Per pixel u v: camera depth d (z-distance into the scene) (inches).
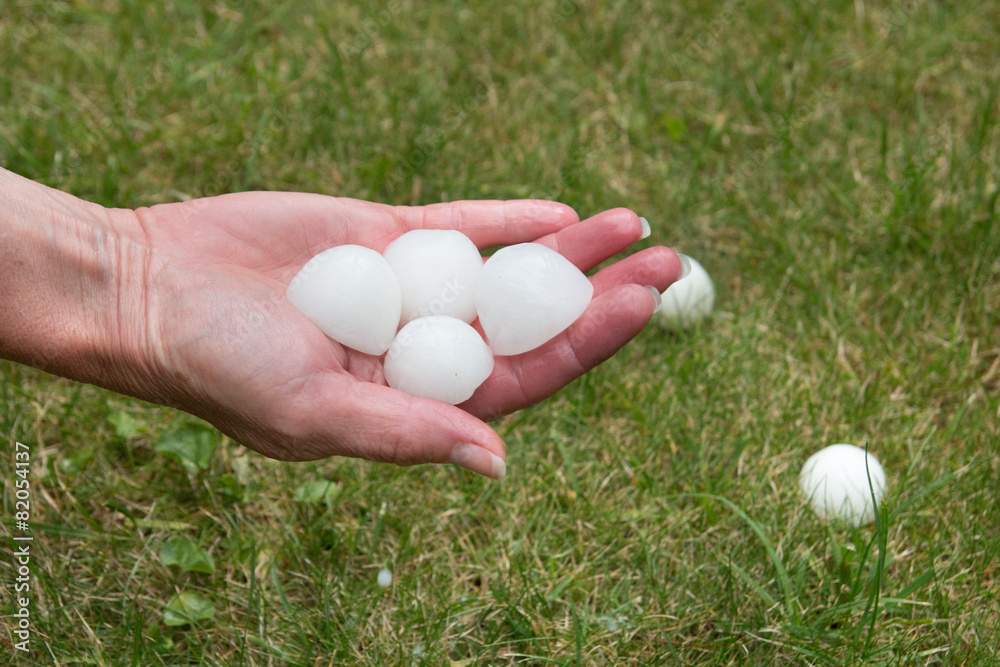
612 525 29.0
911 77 36.4
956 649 27.4
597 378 30.9
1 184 26.5
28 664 27.1
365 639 27.7
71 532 28.4
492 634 27.8
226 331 26.0
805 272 32.7
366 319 27.0
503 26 37.4
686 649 27.6
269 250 28.3
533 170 34.6
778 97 36.3
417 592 28.2
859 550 27.9
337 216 28.6
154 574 28.4
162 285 26.8
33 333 26.5
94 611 27.9
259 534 28.9
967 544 28.6
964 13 37.5
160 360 26.3
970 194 33.9
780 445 30.1
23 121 34.4
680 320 31.7
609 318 26.9
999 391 30.8
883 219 33.3
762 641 27.5
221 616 28.0
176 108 35.4
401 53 36.9
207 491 29.3
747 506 29.1
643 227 28.6
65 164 33.7
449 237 28.2
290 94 35.8
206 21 37.4
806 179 34.7
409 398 25.7
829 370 31.1
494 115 35.7
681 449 30.2
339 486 29.6
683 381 30.9
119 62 36.0
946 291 32.4
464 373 26.8
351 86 35.9
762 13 37.8
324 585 28.1
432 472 29.6
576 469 30.1
